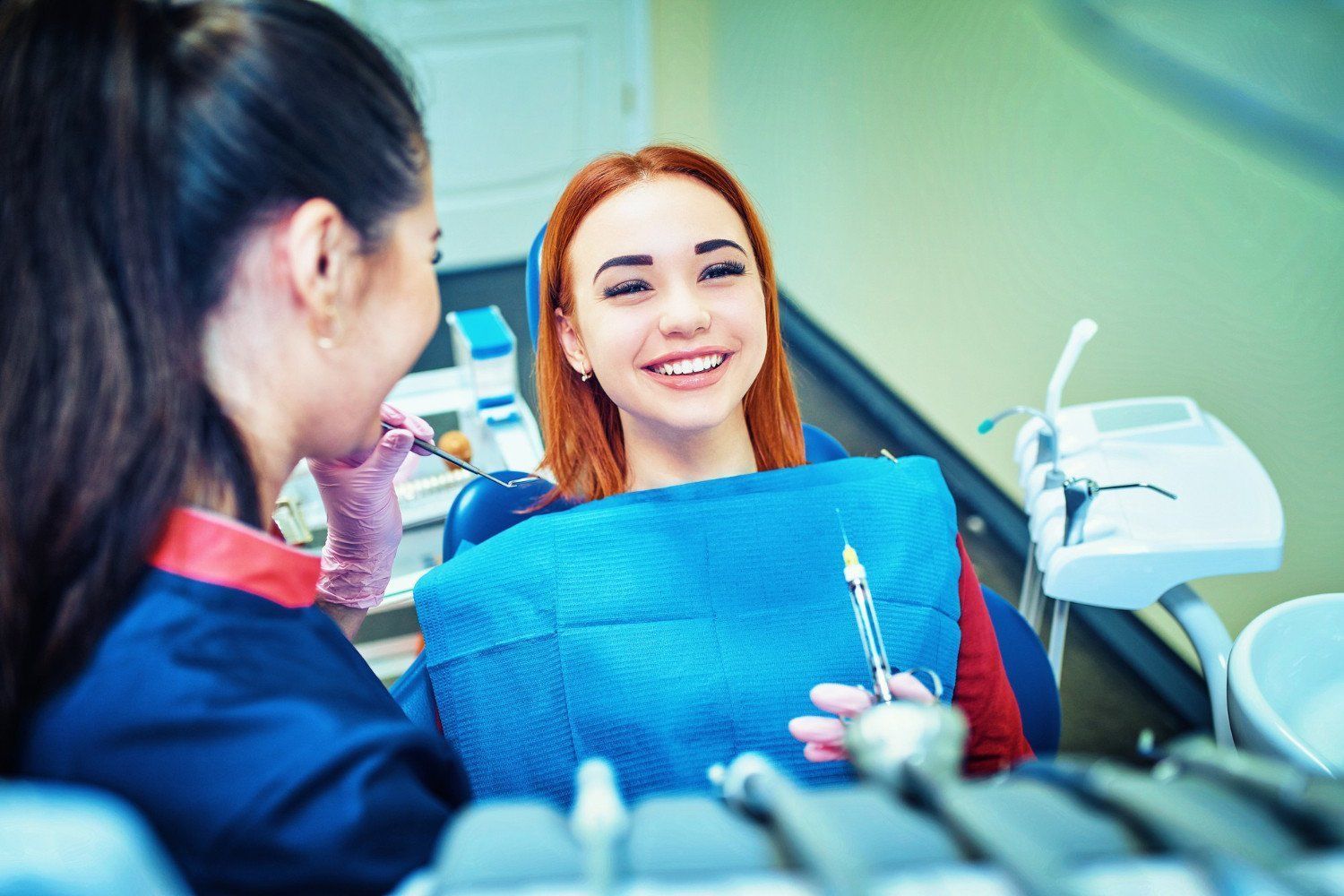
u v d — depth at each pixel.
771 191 3.35
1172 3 1.77
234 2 0.55
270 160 0.53
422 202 0.61
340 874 0.53
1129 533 1.44
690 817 0.38
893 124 2.62
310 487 1.71
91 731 0.51
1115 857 0.32
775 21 3.03
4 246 0.50
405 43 3.36
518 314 3.59
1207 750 0.37
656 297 1.06
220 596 0.56
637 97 3.78
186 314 0.53
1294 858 0.31
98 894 0.32
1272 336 1.75
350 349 0.59
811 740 0.78
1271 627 1.14
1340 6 1.47
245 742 0.53
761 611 0.99
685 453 1.15
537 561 1.00
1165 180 1.88
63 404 0.50
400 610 2.12
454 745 1.00
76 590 0.51
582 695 0.96
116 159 0.50
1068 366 1.44
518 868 0.35
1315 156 1.57
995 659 1.08
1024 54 2.13
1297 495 1.78
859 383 3.05
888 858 0.33
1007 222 2.30
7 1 0.50
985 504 2.58
